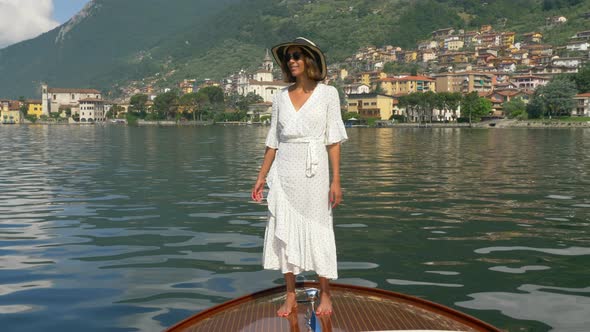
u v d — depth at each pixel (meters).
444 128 102.62
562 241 8.21
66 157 27.69
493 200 12.41
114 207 11.54
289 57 4.01
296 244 4.02
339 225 9.44
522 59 191.62
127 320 5.05
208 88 177.62
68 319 5.08
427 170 19.80
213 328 3.87
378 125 125.12
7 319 5.09
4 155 29.47
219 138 56.16
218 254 7.48
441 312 4.13
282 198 4.02
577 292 5.79
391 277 6.37
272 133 4.24
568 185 15.26
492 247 7.84
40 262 7.07
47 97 192.50
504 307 5.34
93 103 186.12
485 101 115.88
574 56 180.75
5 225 9.59
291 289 4.15
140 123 165.88
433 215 10.41
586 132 73.00
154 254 7.48
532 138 52.75
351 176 17.72
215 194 13.51
